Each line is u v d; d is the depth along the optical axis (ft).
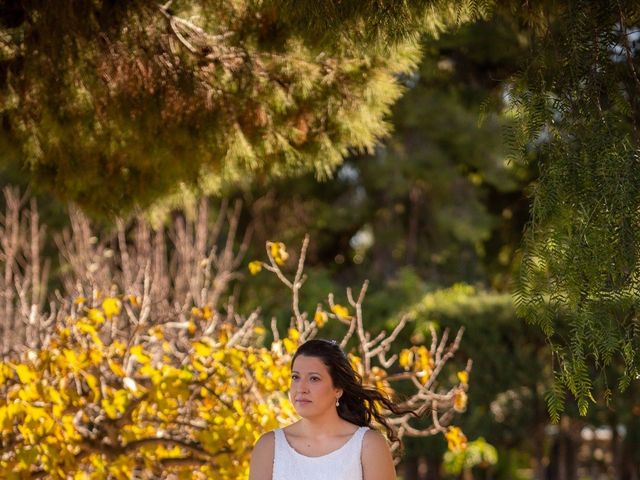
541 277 19.13
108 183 29.60
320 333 60.03
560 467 65.57
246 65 26.81
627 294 18.26
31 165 29.73
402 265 94.22
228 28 27.27
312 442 20.31
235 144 27.07
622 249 18.01
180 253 57.67
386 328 59.16
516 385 58.70
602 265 18.12
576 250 18.33
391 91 27.68
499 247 91.35
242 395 28.73
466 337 58.65
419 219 89.81
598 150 18.81
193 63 26.73
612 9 20.12
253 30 27.07
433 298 61.67
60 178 29.50
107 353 27.84
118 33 26.43
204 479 29.37
